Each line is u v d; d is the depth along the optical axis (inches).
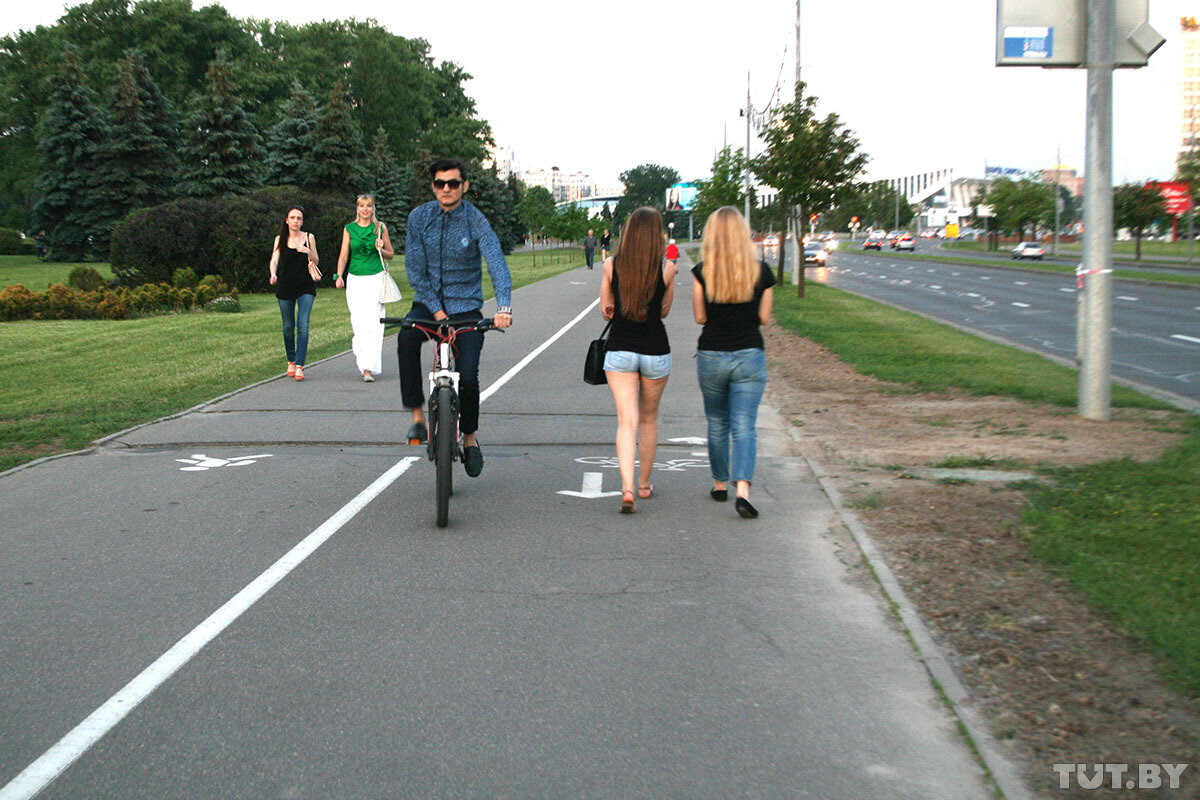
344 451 326.6
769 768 130.5
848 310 948.0
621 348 251.3
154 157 2066.9
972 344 646.5
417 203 3026.6
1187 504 242.7
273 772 129.0
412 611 185.6
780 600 191.5
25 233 3513.8
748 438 248.2
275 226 1168.2
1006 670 157.3
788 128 1161.4
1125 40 364.5
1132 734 137.0
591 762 131.7
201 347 617.3
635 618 182.2
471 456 265.0
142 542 228.7
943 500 258.5
